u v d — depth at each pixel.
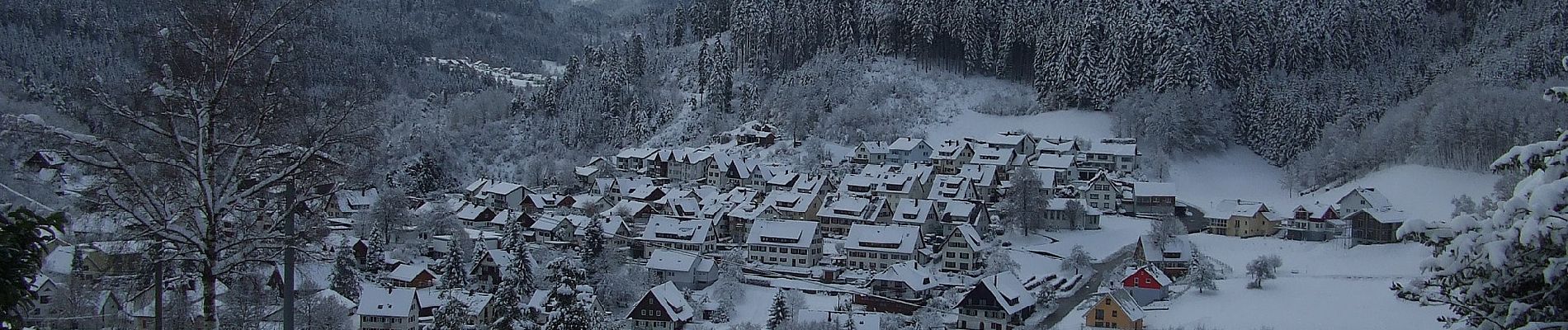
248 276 28.67
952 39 188.88
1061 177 138.75
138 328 49.84
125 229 25.25
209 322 25.34
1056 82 172.25
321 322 58.81
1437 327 70.75
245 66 24.73
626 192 141.25
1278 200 140.62
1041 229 117.94
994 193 135.38
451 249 95.75
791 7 198.62
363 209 117.62
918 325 80.38
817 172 143.88
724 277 94.19
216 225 25.28
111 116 24.28
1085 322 79.00
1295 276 94.94
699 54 199.12
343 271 82.69
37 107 94.12
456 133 179.88
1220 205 120.25
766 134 164.00
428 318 78.81
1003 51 184.62
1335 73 167.00
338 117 26.27
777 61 196.50
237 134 25.75
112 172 24.27
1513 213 19.11
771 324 80.94
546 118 187.12
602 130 182.00
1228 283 92.50
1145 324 78.88
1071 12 179.12
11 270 15.75
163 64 24.19
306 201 27.14
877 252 102.69
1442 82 156.25
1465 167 129.38
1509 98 135.38
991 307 80.75
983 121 169.25
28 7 177.00
